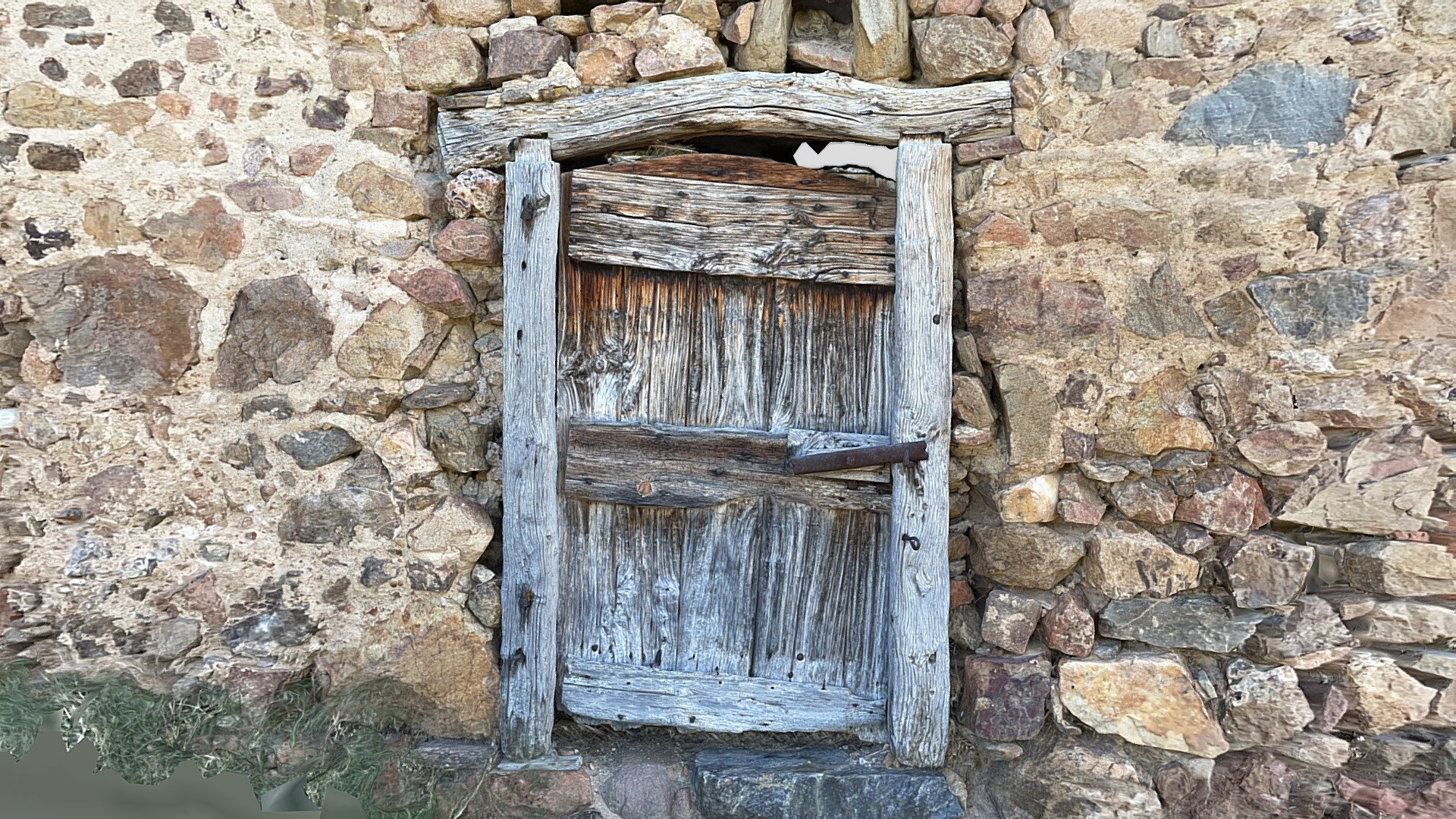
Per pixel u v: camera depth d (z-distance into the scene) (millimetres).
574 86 2352
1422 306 2084
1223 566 2238
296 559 2414
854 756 2461
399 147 2402
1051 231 2256
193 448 2344
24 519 2252
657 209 2387
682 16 2311
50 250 2242
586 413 2480
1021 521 2334
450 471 2510
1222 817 2254
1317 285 2135
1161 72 2182
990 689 2355
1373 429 2143
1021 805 2367
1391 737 2158
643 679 2535
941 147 2291
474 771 2408
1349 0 2084
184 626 2348
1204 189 2186
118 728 2211
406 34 2377
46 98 2223
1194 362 2221
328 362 2400
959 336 2350
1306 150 2127
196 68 2297
